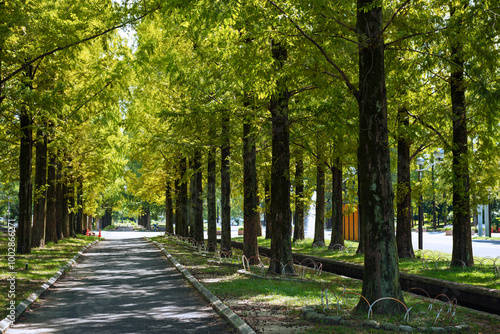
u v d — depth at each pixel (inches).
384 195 344.8
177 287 500.1
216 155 891.4
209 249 952.3
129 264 763.4
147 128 975.0
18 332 298.2
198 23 422.0
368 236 346.3
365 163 350.3
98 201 2268.7
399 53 522.3
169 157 1264.8
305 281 539.5
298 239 1284.4
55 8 605.0
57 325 319.3
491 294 431.5
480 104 473.4
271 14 411.5
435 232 2491.4
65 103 620.4
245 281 510.0
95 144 1138.0
